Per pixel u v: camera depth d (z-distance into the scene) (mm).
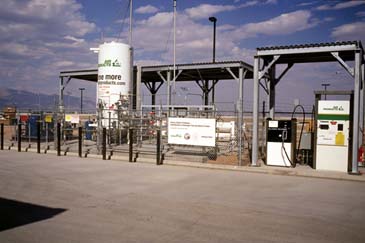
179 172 11867
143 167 12922
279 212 6949
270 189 9234
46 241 5102
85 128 22078
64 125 19531
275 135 12828
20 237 5270
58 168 12461
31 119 22391
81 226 5859
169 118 14406
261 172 12031
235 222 6219
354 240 5395
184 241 5199
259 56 12828
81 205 7293
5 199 7754
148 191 8758
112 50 19656
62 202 7527
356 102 11328
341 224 6211
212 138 13625
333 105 11953
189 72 24375
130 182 9953
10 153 17156
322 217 6645
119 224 6000
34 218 6309
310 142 13406
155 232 5598
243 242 5207
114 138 18219
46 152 17344
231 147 16750
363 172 11742
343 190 9258
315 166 12094
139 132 17500
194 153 15234
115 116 19016
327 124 11984
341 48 11570
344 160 11750
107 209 6988
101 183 9750
